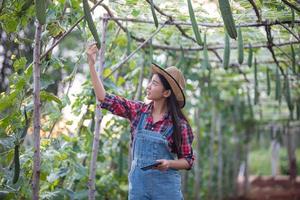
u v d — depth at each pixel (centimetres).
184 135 265
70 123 349
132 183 269
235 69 604
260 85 732
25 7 258
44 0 224
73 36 644
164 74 269
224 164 977
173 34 447
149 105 277
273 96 816
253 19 377
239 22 362
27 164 287
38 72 251
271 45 398
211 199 904
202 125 810
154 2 358
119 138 462
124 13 378
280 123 1115
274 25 380
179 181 274
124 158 491
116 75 490
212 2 368
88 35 345
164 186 265
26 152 294
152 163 263
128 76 483
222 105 874
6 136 279
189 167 264
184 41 475
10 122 276
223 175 977
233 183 1011
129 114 277
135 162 269
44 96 281
